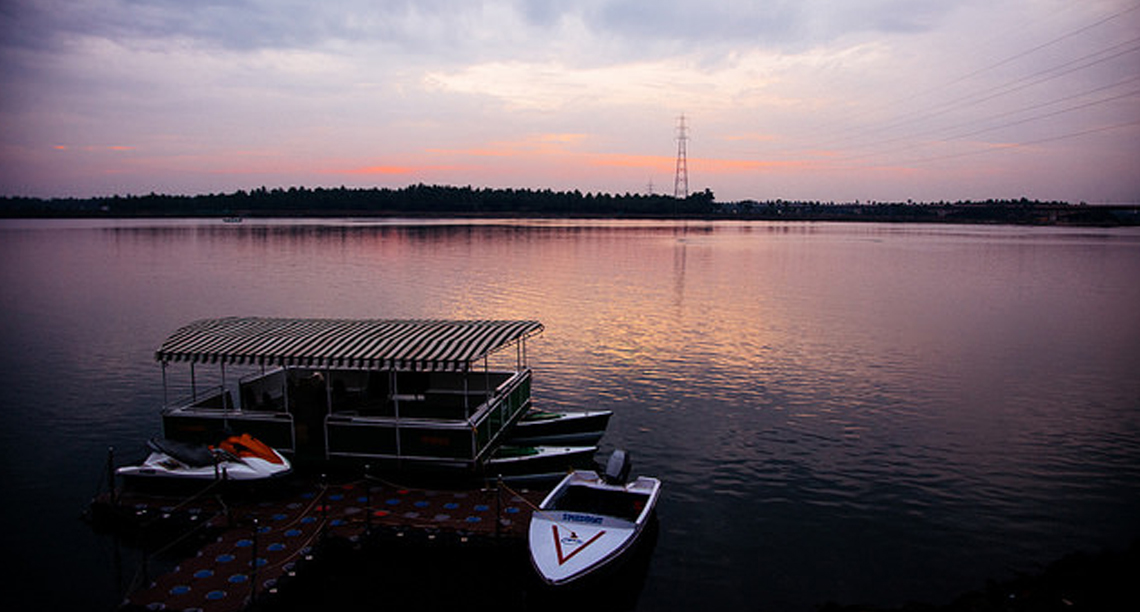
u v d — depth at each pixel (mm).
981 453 25328
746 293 68625
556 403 31234
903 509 20859
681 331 48156
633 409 30359
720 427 28094
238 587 15039
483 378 24312
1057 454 25266
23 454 24500
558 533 16781
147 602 14453
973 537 19219
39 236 165750
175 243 137500
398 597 15750
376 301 59750
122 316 51969
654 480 19359
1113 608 15828
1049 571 17500
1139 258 120250
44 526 19281
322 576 16484
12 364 37062
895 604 16125
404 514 18594
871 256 123312
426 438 19812
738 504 21156
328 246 128625
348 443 20266
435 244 136250
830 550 18516
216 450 19953
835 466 24094
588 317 53406
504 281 75562
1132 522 20062
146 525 18438
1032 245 166750
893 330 48906
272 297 61906
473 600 15680
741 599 16281
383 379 23594
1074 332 48375
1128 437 26969
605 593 16078
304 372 24359
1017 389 33719
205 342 21156
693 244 154500
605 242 153250
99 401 30469
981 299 65438
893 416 29531
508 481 20734
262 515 18453
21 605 15812
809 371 37000
